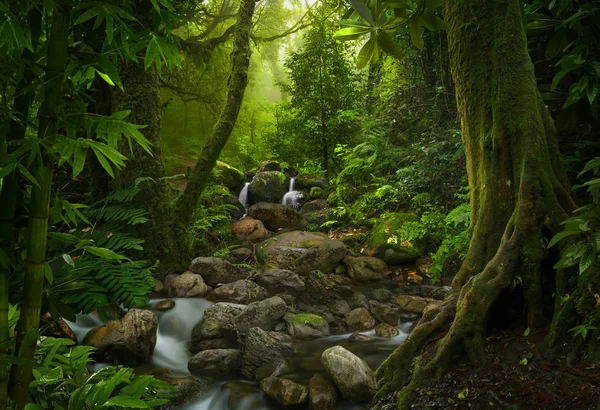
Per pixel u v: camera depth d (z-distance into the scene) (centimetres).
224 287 433
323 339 360
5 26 97
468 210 432
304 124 864
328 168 884
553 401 201
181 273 471
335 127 839
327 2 938
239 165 1163
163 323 378
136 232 450
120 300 321
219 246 563
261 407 270
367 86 861
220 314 375
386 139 702
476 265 287
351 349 338
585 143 317
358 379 255
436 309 285
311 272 452
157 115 472
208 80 1379
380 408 244
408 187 556
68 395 130
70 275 148
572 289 242
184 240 485
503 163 287
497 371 230
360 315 390
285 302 421
